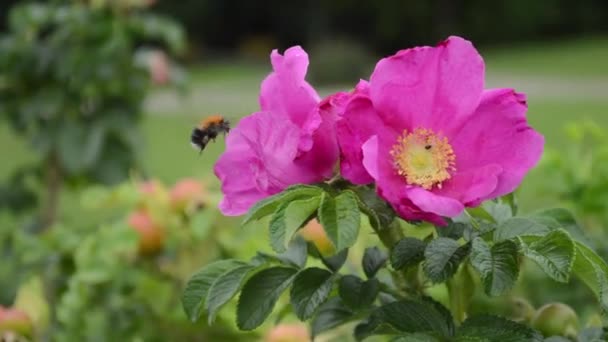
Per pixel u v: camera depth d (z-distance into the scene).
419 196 0.64
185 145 5.14
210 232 1.17
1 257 1.55
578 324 0.77
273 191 0.67
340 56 10.07
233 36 12.94
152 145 5.23
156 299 1.16
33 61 1.71
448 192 0.66
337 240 0.63
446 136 0.67
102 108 1.74
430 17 12.42
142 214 1.20
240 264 0.71
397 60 0.66
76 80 1.69
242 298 0.69
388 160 0.66
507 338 0.66
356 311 0.70
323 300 0.68
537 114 6.21
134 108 1.77
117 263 1.17
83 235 1.31
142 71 1.75
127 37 1.78
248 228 1.16
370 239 0.98
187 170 4.32
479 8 12.30
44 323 1.17
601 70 9.19
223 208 0.69
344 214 0.63
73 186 1.84
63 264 1.23
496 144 0.67
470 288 0.73
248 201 0.68
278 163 0.66
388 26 12.48
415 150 0.66
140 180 1.80
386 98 0.66
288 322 1.10
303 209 0.64
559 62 10.03
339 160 0.67
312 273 0.69
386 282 0.74
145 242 1.17
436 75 0.67
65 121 1.73
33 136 1.74
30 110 1.71
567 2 12.32
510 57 10.90
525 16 12.25
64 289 1.23
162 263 1.19
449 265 0.64
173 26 1.81
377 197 0.66
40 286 1.21
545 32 12.47
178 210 1.17
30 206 1.82
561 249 0.63
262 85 0.69
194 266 1.18
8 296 1.27
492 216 0.72
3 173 4.68
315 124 0.66
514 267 0.63
